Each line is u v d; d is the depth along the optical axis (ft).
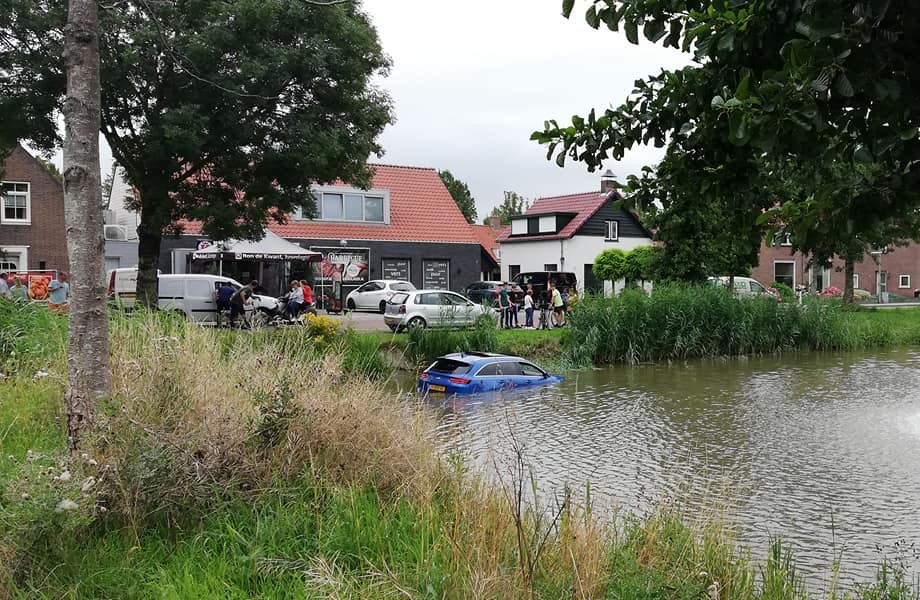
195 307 77.25
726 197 14.08
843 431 43.37
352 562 14.66
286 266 113.60
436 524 16.06
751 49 11.55
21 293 35.60
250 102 58.13
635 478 32.89
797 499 30.50
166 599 12.21
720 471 34.50
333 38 60.03
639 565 16.22
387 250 124.47
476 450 28.81
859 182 11.02
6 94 55.21
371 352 51.13
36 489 12.91
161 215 60.18
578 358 72.28
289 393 18.35
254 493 16.81
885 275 183.93
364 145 63.21
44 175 104.22
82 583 12.55
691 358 79.51
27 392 24.40
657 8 12.32
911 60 9.46
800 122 9.23
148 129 57.62
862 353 86.28
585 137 14.56
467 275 131.34
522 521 17.37
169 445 15.96
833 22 8.77
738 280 117.29
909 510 29.17
